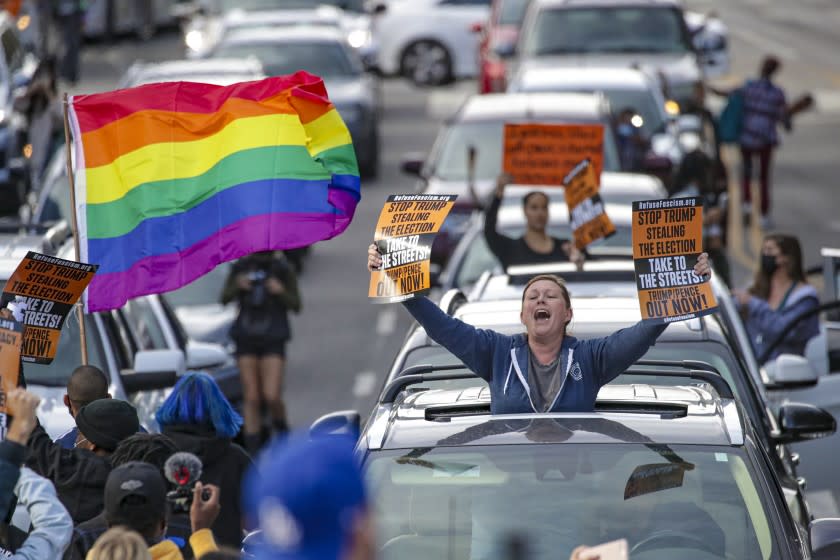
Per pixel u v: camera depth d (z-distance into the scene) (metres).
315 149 23.39
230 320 41.78
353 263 60.50
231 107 23.48
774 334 33.41
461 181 49.12
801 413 22.44
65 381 27.05
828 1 167.12
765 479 16.39
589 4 70.50
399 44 107.81
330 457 8.45
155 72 58.84
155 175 23.53
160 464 17.92
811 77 108.94
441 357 23.08
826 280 34.31
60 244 29.92
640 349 18.47
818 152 82.31
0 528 16.98
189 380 20.09
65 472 19.08
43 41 86.50
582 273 28.05
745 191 65.06
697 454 16.53
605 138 49.59
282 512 8.33
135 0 124.56
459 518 16.12
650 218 18.59
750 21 148.25
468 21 106.81
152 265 23.62
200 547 15.09
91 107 23.38
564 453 16.59
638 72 60.81
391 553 15.97
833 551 16.14
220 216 23.62
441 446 16.86
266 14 82.62
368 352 46.88
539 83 59.25
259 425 36.09
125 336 29.23
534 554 15.69
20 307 20.33
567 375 18.44
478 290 27.81
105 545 13.11
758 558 15.61
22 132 58.84
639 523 15.88
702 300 18.53
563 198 43.94
